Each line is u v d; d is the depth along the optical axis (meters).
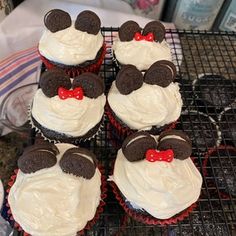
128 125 0.22
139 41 0.25
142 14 0.33
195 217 0.21
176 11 0.31
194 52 0.31
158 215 0.18
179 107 0.23
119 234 0.20
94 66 0.25
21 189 0.18
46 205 0.17
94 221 0.19
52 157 0.18
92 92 0.22
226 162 0.23
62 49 0.24
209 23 0.32
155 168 0.18
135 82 0.22
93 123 0.22
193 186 0.19
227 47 0.31
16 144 0.27
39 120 0.21
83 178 0.18
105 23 0.30
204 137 0.23
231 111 0.25
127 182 0.19
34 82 0.28
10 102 0.27
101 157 0.22
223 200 0.21
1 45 0.29
